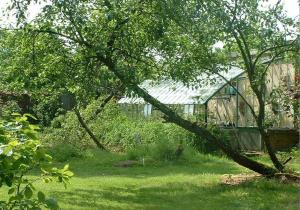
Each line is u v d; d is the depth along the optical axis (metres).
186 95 20.58
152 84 14.18
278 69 18.78
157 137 18.56
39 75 11.12
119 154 18.25
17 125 3.71
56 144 17.77
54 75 11.05
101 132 20.12
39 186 11.37
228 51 11.68
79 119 18.73
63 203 9.59
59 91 12.07
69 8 9.92
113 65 10.56
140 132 19.09
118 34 10.47
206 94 19.41
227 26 10.27
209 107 22.03
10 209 3.53
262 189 11.11
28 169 3.60
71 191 11.02
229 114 21.17
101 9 10.49
